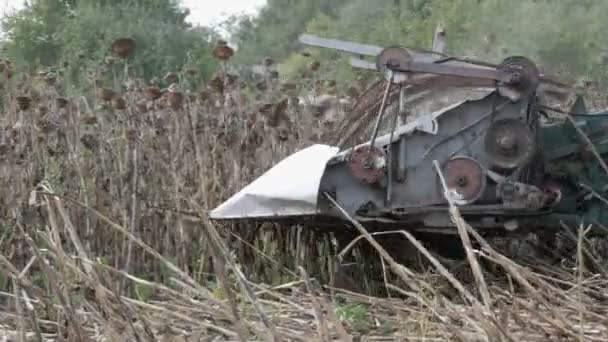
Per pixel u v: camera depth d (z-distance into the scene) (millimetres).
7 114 13031
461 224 6758
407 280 7160
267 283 11359
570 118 10812
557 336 7020
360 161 10398
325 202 10555
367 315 8297
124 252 11555
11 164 12000
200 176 12344
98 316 6945
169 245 12078
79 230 12000
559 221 11031
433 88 10859
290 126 13789
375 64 11070
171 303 8461
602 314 8258
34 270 11320
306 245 11617
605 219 11109
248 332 7387
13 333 7637
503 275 10766
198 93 13453
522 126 10234
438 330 7473
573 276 9516
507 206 10266
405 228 10633
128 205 12023
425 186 10477
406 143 10523
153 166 12578
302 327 7727
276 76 15547
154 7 33688
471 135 10422
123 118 12695
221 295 9797
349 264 10844
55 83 13703
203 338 7430
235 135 13297
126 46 11500
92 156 12719
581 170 11211
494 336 6480
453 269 10445
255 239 11789
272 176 10836
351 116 11969
